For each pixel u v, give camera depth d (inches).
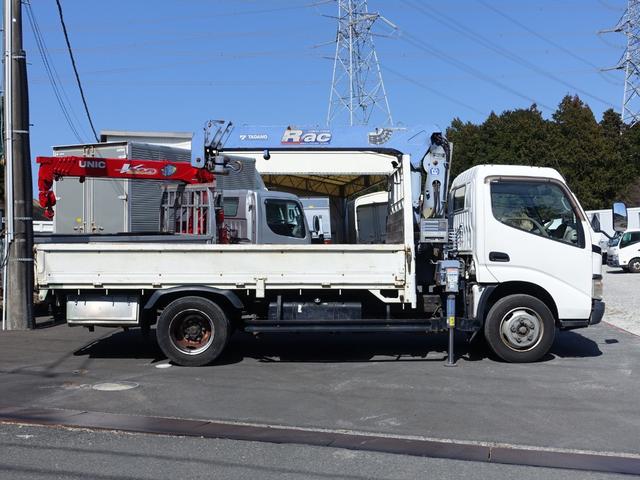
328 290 370.3
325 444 233.1
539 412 274.2
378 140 404.5
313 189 901.8
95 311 365.1
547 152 1945.1
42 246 361.4
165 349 362.0
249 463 212.5
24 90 505.0
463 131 2203.5
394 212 416.2
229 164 419.8
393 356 397.7
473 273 373.7
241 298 375.6
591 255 374.3
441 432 247.9
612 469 208.4
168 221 470.9
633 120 1993.1
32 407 280.7
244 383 326.0
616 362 378.0
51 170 431.2
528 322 369.7
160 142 722.8
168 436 241.0
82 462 212.7
